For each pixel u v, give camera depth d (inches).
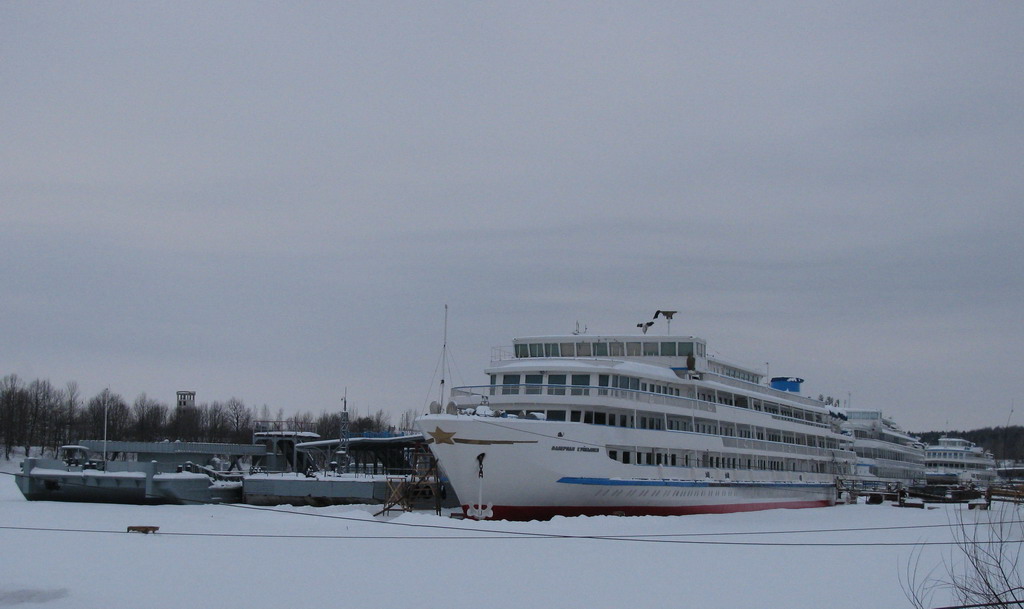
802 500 3526.1
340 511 2719.0
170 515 2498.8
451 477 2327.8
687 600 1499.8
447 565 1731.1
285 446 3555.6
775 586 1625.2
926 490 4734.3
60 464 2979.8
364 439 3299.7
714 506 2847.0
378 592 1489.9
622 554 1913.1
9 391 5516.7
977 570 1332.4
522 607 1422.2
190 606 1371.8
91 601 1389.0
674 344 2871.6
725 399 3058.6
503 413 2404.0
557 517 2281.0
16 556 1745.8
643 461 2564.0
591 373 2474.2
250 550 1859.0
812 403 3818.9
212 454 3417.8
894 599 1530.5
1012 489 3430.1
